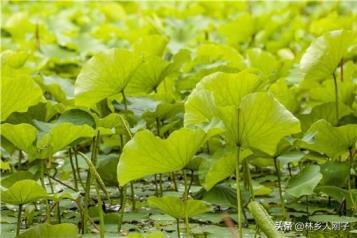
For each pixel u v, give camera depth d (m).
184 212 8.21
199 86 8.70
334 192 8.91
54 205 8.98
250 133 8.09
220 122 8.09
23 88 8.70
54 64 12.87
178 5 22.12
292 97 9.59
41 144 8.48
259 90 8.87
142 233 8.66
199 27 16.52
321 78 9.43
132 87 9.59
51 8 21.59
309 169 8.80
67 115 8.91
